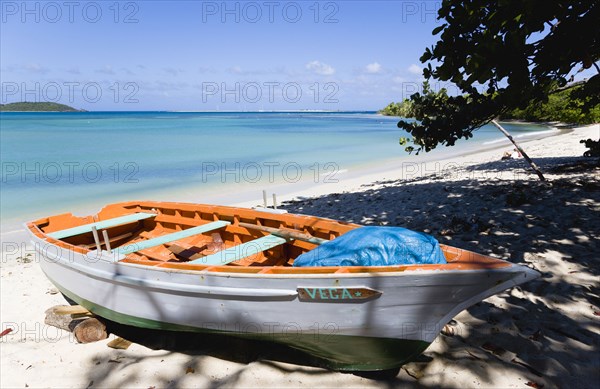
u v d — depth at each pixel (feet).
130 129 152.56
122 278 12.94
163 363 13.04
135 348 14.14
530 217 23.06
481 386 10.94
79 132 131.95
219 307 11.71
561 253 17.95
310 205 35.94
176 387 11.78
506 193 29.78
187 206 20.84
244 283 11.10
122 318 13.97
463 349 12.55
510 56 12.23
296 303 10.93
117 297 13.60
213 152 82.38
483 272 10.00
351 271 10.50
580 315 13.53
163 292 12.35
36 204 40.06
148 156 74.74
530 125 179.11
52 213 36.99
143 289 12.72
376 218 28.17
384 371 12.11
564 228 20.81
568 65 13.58
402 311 10.55
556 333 12.80
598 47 14.39
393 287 10.20
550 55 13.64
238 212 19.01
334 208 33.19
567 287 15.19
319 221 16.08
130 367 12.92
